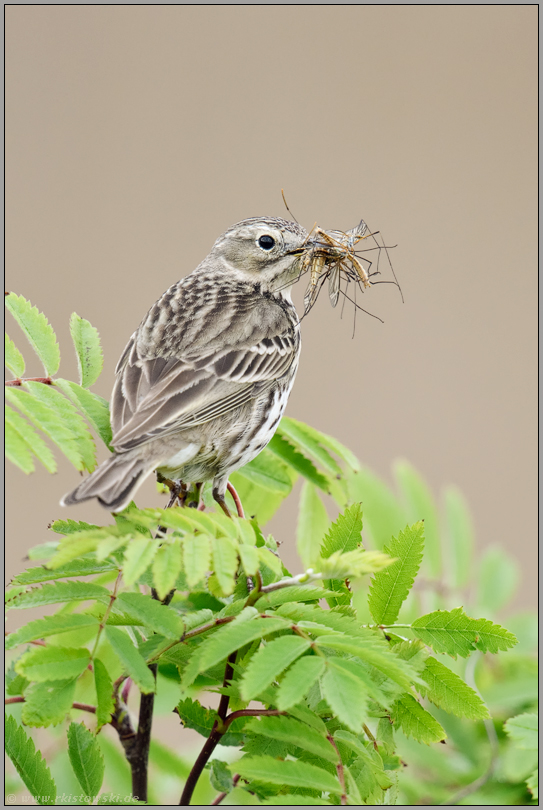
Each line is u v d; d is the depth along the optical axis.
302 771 5.55
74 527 7.24
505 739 8.98
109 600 6.53
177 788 8.98
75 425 7.21
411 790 8.70
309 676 5.33
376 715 6.68
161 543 5.93
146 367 9.76
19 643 5.86
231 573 5.71
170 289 11.67
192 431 9.62
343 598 7.27
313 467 10.14
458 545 10.73
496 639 6.84
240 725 7.31
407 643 6.80
